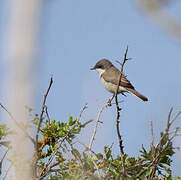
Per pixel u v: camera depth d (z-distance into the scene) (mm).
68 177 12109
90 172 12195
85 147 11312
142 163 12484
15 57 4281
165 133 10648
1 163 10953
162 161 12484
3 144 11492
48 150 13047
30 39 4285
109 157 12289
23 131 5648
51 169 12727
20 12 4273
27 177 6180
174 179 12477
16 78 4293
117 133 11680
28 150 4836
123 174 11609
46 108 11461
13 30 4281
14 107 4305
